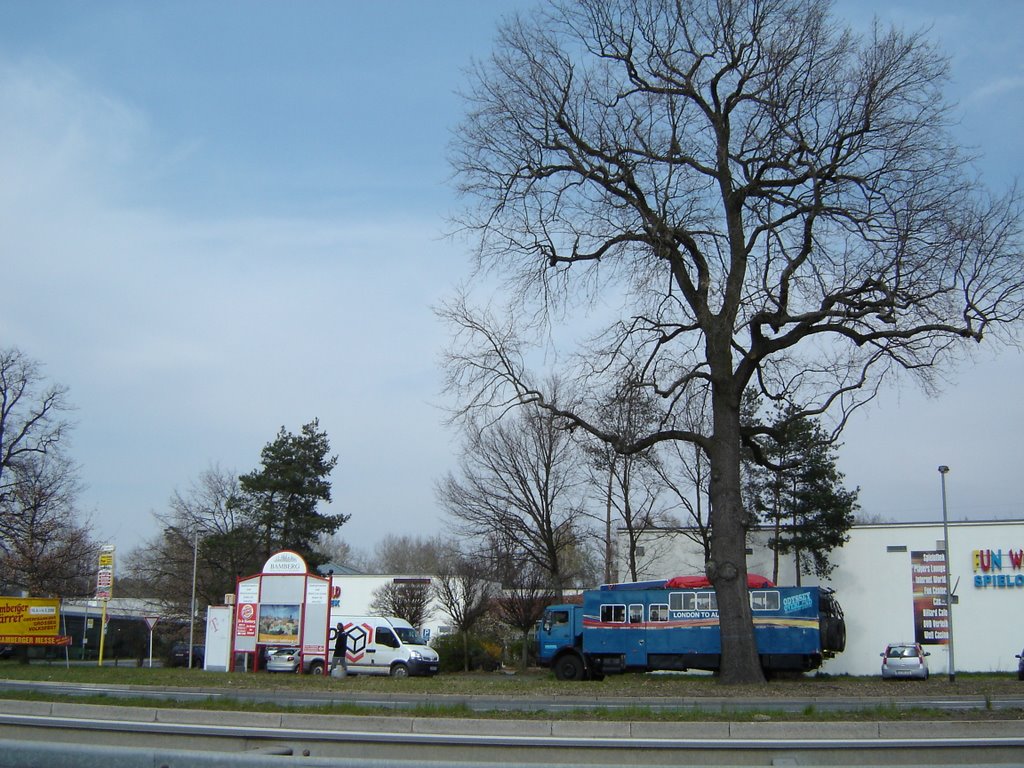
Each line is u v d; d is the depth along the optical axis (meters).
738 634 24.92
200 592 62.25
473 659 54.09
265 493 62.47
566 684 25.61
